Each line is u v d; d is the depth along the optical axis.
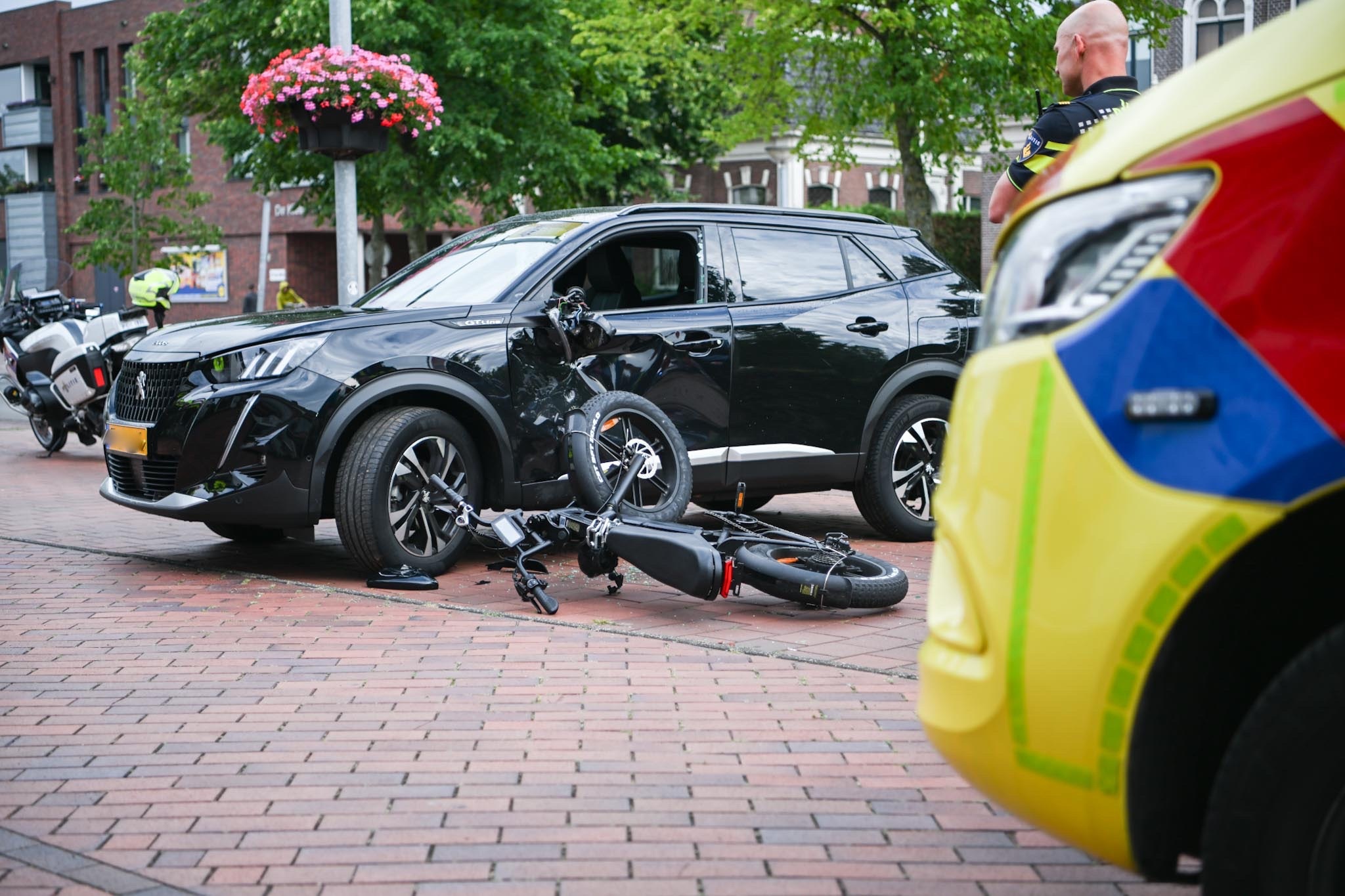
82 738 4.21
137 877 3.11
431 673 5.01
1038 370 2.22
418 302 7.31
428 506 6.73
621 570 7.22
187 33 21.34
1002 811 3.57
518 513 6.49
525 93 21.66
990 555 2.27
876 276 8.23
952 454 2.44
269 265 41.00
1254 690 2.21
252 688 4.80
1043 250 2.27
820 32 19.16
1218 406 2.02
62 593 6.48
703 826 3.46
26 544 8.02
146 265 35.62
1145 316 2.09
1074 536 2.13
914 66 17.41
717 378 7.45
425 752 4.07
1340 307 1.98
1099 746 2.13
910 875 3.14
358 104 11.59
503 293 7.13
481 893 3.03
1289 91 2.07
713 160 31.94
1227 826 2.04
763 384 7.60
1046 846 3.33
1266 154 2.05
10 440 15.41
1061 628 2.14
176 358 6.71
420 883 3.09
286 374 6.50
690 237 7.66
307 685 4.84
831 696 4.71
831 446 7.85
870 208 29.97
